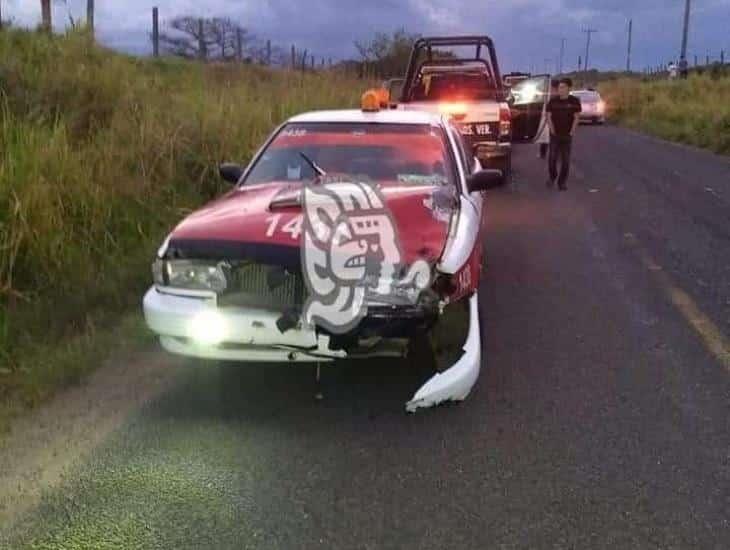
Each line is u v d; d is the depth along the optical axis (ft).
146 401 14.88
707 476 12.19
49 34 40.47
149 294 14.37
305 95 49.70
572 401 14.92
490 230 31.71
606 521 11.00
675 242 29.07
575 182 46.70
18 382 15.44
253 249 13.48
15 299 18.79
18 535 10.61
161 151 28.73
